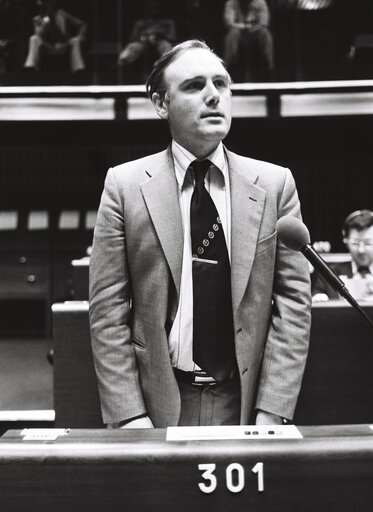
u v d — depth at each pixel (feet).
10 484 2.81
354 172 22.82
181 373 4.46
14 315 22.59
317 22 23.22
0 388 11.51
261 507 2.80
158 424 4.42
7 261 22.45
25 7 20.95
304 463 2.81
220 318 4.38
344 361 5.87
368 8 23.07
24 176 23.17
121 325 4.57
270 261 4.53
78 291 11.34
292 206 4.73
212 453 2.82
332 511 2.80
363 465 2.82
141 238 4.48
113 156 23.02
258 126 19.06
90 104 18.24
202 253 4.42
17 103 18.13
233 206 4.49
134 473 2.81
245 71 20.51
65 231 22.65
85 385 6.13
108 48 21.84
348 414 5.86
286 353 4.47
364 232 11.46
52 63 21.07
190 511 2.79
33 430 3.18
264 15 20.86
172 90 4.41
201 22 23.30
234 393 4.46
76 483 2.81
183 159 4.58
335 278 3.53
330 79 20.66
